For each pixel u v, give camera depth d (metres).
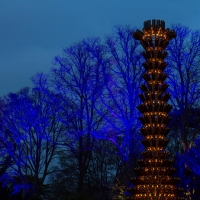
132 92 36.94
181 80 35.22
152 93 21.11
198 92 35.53
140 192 20.28
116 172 43.84
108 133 38.59
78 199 33.84
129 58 38.09
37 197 39.09
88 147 40.25
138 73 37.72
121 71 37.75
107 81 38.75
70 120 40.66
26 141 42.44
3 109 43.56
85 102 40.50
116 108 38.69
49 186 45.09
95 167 45.81
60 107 41.22
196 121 38.06
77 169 44.72
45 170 42.12
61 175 45.41
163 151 20.67
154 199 19.95
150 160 20.50
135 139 37.69
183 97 35.03
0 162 41.50
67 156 45.22
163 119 20.83
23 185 40.00
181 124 34.78
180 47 35.81
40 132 42.00
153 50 21.67
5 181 40.34
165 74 21.53
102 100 37.19
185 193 32.38
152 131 20.67
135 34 22.28
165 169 20.38
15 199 38.12
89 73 41.22
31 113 42.47
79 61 41.75
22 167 42.19
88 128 39.84
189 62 35.62
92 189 41.53
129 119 36.78
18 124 42.97
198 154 35.56
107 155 44.38
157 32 21.95
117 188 37.84
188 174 33.69
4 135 42.84
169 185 20.28
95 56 40.34
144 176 20.34
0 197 37.25
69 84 41.44
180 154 38.38
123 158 36.28
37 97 44.22
